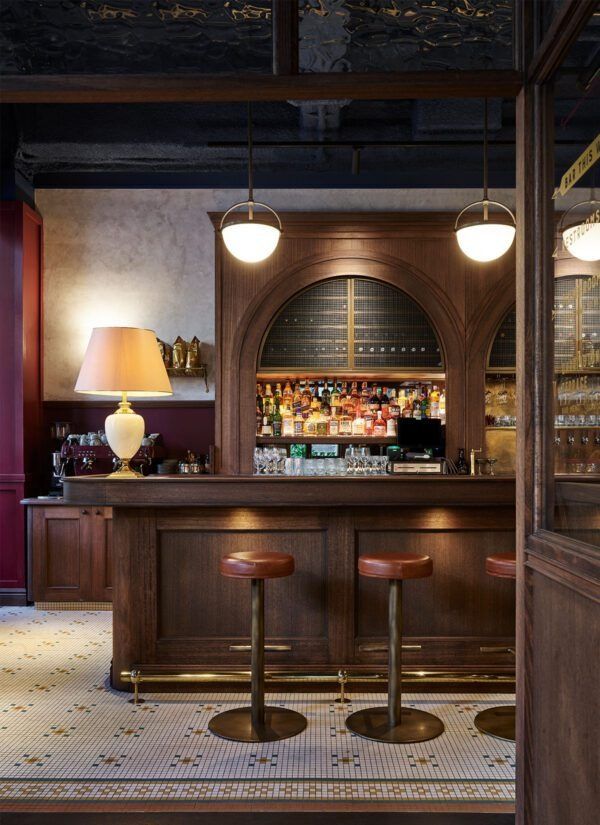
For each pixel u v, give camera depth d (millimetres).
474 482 4125
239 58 2566
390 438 6797
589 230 2111
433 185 7047
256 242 5320
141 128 5902
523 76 2494
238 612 4266
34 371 6902
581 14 2020
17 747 3467
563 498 2320
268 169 6434
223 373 6824
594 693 1919
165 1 2537
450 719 3846
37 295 6996
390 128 5805
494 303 6766
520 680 2533
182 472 6801
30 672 4633
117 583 4254
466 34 2541
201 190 7176
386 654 4223
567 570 2070
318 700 4102
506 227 5211
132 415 4578
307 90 2549
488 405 6977
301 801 2926
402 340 6863
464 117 5496
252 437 6789
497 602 4270
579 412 2189
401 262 6785
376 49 2531
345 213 6742
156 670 4227
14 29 2535
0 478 6527
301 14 2533
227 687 4262
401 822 2762
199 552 4273
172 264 7168
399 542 4262
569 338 2291
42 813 2820
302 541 4258
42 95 2555
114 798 2949
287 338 6898
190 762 3297
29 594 6504
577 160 2207
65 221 7164
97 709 3982
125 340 4598
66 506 6348
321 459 4914
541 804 2348
